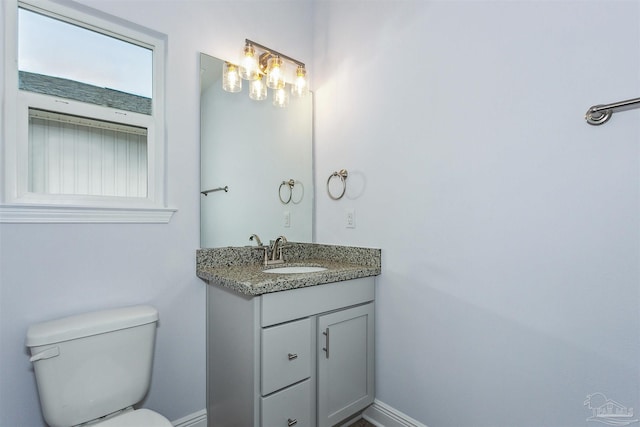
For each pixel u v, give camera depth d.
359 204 1.75
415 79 1.49
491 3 1.23
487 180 1.23
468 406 1.29
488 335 1.23
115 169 1.38
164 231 1.44
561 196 1.05
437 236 1.40
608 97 0.96
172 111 1.47
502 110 1.19
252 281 1.23
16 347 1.12
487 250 1.23
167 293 1.45
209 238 1.59
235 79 1.63
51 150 1.24
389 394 1.59
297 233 1.97
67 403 1.06
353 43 1.80
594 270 0.99
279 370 1.25
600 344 0.98
